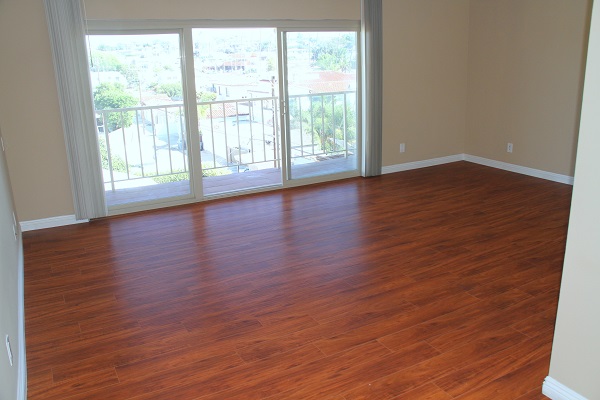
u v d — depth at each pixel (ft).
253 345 9.04
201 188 17.65
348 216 15.87
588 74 6.35
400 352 8.68
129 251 13.51
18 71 14.23
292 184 19.40
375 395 7.61
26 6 13.97
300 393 7.71
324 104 19.54
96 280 11.81
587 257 6.73
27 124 14.64
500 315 9.78
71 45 14.48
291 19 17.67
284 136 18.76
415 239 13.82
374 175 20.67
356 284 11.27
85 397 7.74
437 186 18.93
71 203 15.67
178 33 16.24
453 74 21.62
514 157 20.53
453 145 22.58
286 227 15.05
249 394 7.72
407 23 19.89
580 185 6.68
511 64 19.89
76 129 15.03
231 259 12.84
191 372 8.30
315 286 11.24
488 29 20.58
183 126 17.52
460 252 12.84
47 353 8.92
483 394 7.57
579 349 7.02
